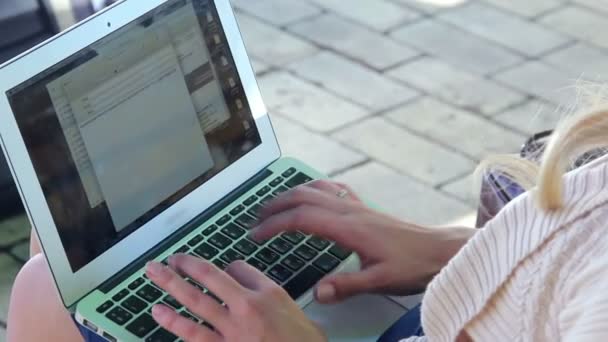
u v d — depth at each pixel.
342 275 1.10
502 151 2.58
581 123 0.77
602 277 0.71
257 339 0.93
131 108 1.12
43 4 2.11
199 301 0.96
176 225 1.16
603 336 0.67
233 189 1.23
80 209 1.06
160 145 1.15
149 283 1.06
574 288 0.73
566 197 0.77
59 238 1.04
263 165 1.27
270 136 1.28
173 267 1.00
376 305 1.11
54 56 1.04
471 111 2.73
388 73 2.88
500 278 0.78
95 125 1.08
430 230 1.16
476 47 3.00
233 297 0.96
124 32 1.11
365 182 2.47
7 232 2.26
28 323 1.14
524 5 3.22
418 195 2.43
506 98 2.78
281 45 2.98
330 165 2.52
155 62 1.14
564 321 0.72
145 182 1.13
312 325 0.97
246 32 3.04
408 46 2.99
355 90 2.80
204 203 1.19
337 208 1.15
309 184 1.22
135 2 1.13
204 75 1.20
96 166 1.08
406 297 1.13
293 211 1.15
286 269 1.13
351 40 3.01
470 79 2.86
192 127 1.18
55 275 1.04
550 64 2.93
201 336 0.94
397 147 2.59
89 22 1.08
